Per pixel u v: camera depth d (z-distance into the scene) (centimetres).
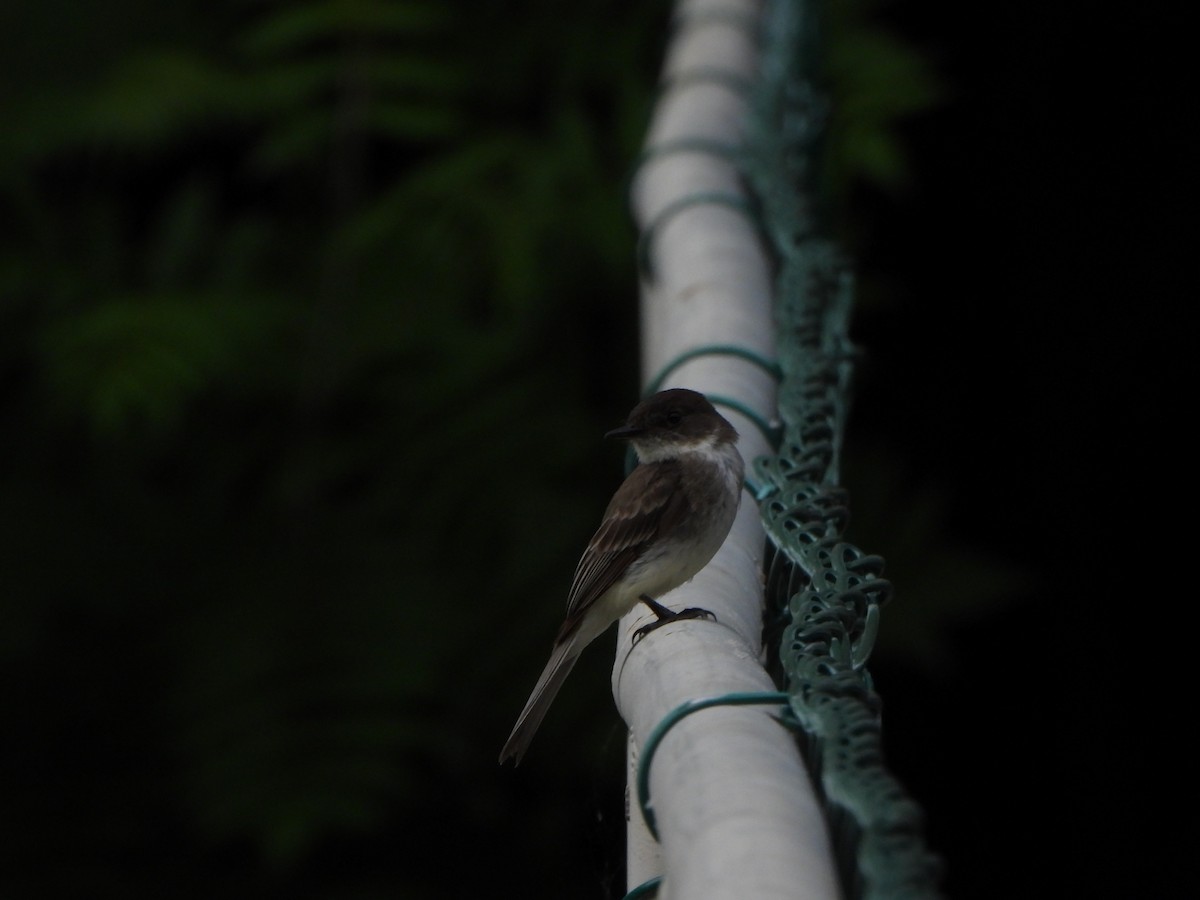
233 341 1107
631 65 1241
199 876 1104
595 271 1195
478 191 1148
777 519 437
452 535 1140
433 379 1181
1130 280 1772
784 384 532
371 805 963
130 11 1251
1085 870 1803
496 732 1094
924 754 1812
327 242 1221
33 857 1091
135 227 1391
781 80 909
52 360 1084
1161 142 1756
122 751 1153
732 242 651
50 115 1184
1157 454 1783
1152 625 1817
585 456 1158
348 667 1044
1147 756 1809
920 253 1789
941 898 251
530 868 1136
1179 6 1719
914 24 1770
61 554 1157
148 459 1210
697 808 281
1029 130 1767
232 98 1166
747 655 364
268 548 1151
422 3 1218
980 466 1789
